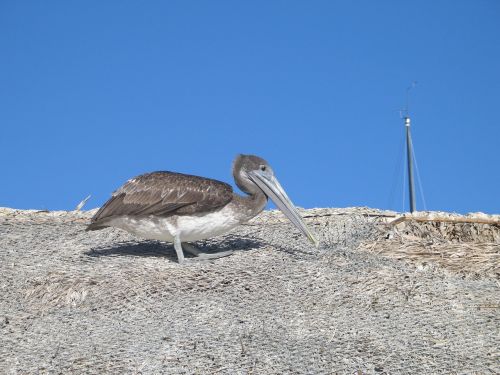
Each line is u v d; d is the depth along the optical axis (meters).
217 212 11.50
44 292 11.05
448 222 15.20
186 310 10.13
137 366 8.44
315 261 12.02
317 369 8.13
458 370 8.05
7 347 9.32
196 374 8.15
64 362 8.69
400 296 10.50
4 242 13.70
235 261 11.97
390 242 13.56
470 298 10.48
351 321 9.61
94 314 10.30
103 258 12.51
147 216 11.38
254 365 8.28
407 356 8.44
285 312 9.94
